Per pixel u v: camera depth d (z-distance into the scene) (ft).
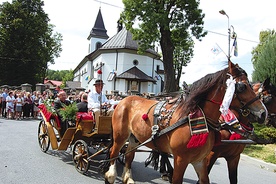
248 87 11.72
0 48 125.18
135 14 72.38
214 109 12.34
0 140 29.19
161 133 13.08
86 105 24.40
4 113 57.31
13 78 126.00
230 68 11.94
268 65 34.83
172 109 13.52
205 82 12.50
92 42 173.68
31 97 57.77
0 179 16.81
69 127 22.18
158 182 18.35
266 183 20.17
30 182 16.63
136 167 22.27
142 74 120.47
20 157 22.50
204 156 12.46
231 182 16.08
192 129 11.90
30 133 35.40
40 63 135.54
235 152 15.88
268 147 32.86
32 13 134.31
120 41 124.98
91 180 17.81
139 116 15.20
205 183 13.02
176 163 12.47
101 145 20.45
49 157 23.18
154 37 73.56
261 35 89.35
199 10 76.38
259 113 11.43
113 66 122.21
